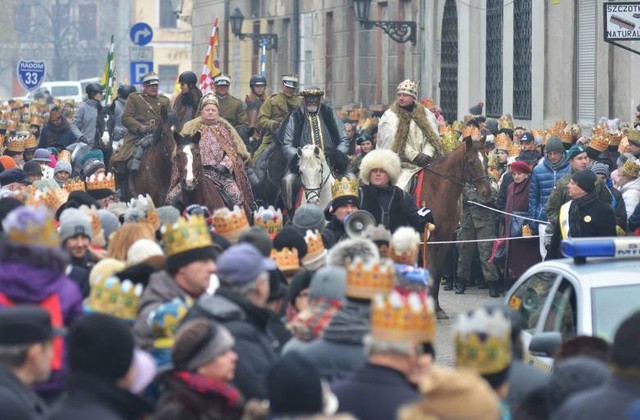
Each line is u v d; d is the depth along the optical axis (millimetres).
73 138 74500
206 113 48469
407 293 22891
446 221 45719
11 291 19203
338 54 119500
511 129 66125
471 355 16406
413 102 47688
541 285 26516
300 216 32875
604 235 37938
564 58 71312
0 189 37812
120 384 16234
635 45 62719
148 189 53188
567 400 15688
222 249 26922
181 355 17344
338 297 19906
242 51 144250
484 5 86875
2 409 16062
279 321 22922
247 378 19281
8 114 81250
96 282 20984
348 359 19188
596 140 49656
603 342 19188
